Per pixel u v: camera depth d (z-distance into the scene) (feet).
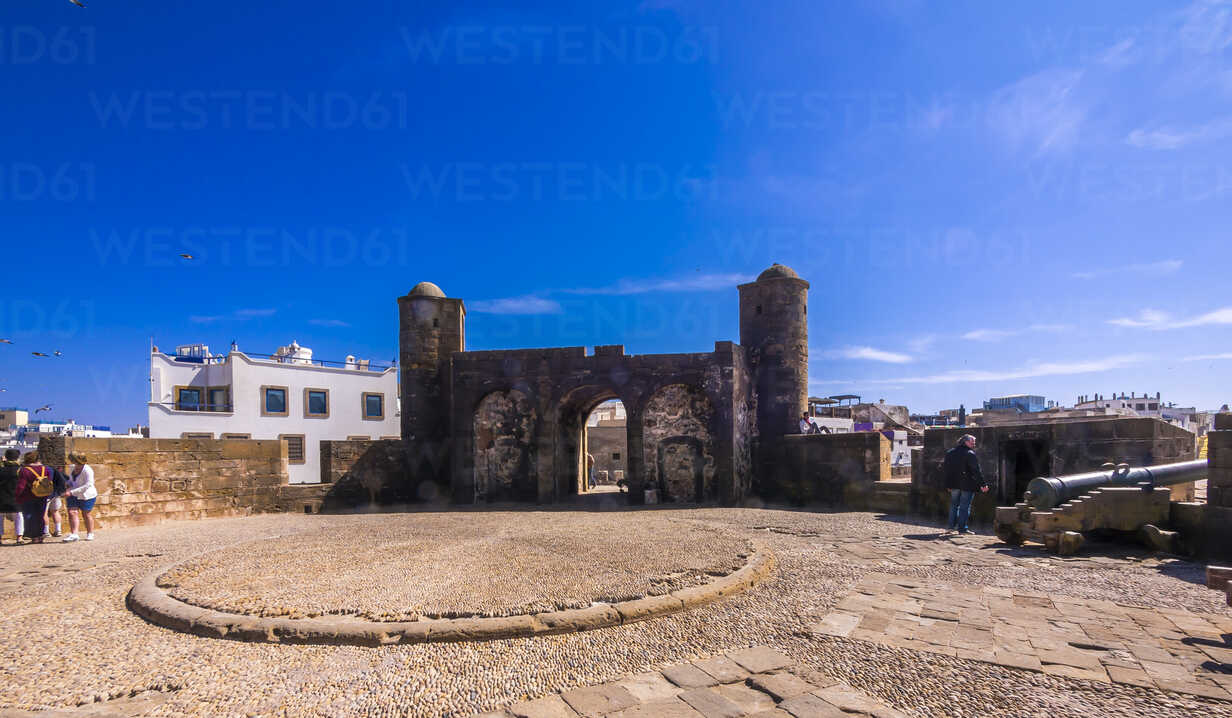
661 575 25.07
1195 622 19.77
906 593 23.66
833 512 53.57
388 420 160.66
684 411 65.98
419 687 15.62
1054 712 13.82
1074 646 17.79
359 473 64.39
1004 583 25.25
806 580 25.95
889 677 15.76
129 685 15.92
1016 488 52.95
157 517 49.98
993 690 14.92
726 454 63.36
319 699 15.08
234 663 17.35
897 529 41.06
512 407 69.05
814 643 18.26
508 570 26.71
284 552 32.07
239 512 56.54
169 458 51.29
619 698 14.79
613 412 164.45
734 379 64.39
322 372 149.59
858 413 172.45
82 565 31.04
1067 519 32.19
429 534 39.19
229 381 136.46
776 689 15.15
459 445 68.39
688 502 64.59
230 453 56.08
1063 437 43.42
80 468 40.11
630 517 50.01
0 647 18.79
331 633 18.81
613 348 66.33
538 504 65.05
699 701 14.55
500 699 14.89
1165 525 32.17
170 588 24.07
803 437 62.80
